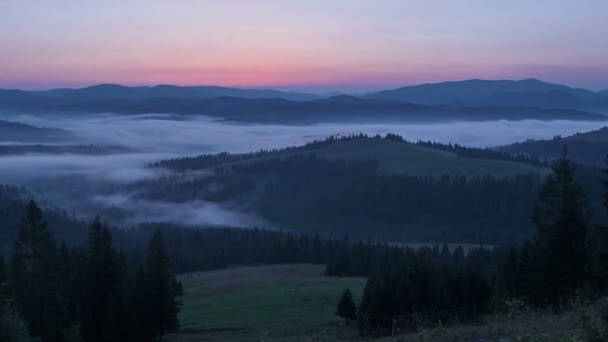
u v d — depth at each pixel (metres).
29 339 18.38
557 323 13.85
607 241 26.20
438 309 29.73
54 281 38.12
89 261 43.00
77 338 34.03
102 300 37.94
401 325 24.20
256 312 50.84
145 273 41.94
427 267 36.06
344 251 90.25
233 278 87.69
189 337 40.06
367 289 35.62
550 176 39.09
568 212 29.64
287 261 111.50
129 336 36.94
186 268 104.00
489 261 69.19
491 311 22.89
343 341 22.36
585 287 18.69
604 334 9.86
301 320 43.72
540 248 31.73
